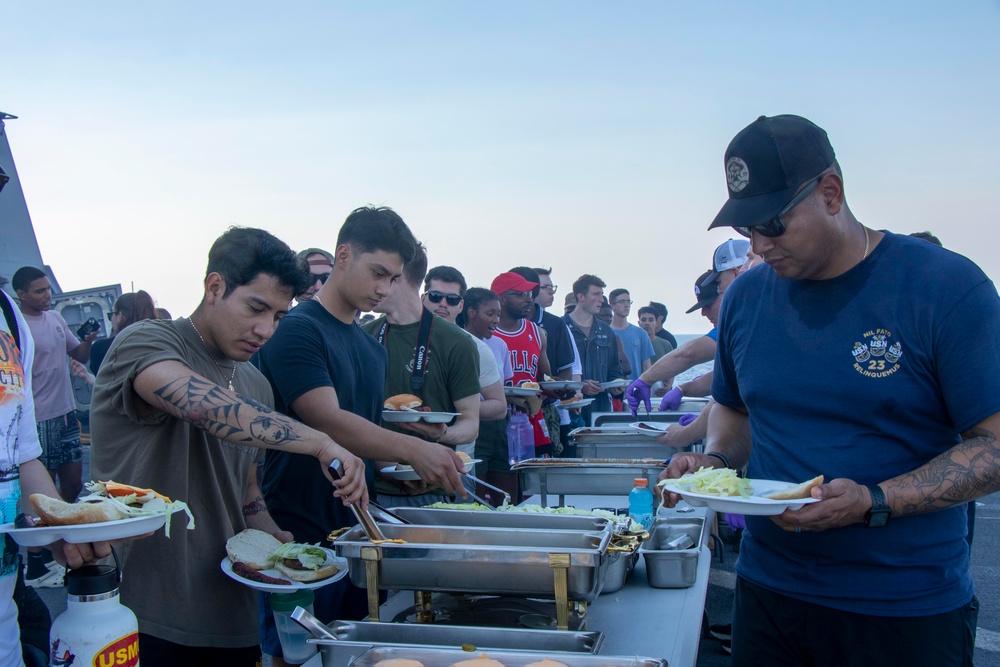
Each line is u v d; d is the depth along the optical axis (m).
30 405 1.86
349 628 1.88
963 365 1.82
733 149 1.94
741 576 2.22
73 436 6.11
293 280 2.13
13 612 1.76
